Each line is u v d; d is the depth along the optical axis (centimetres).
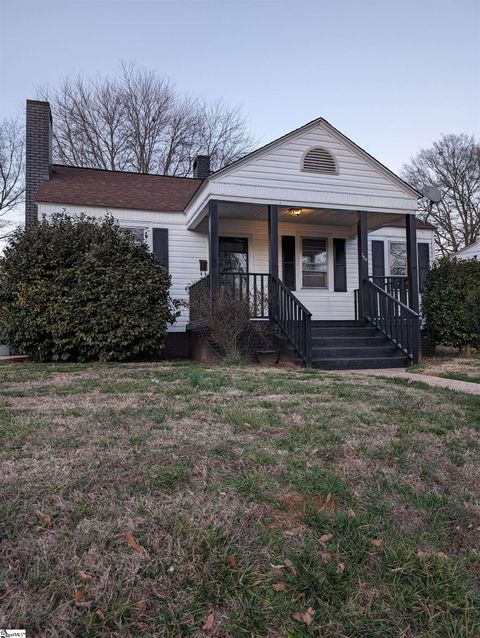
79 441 272
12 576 147
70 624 131
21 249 796
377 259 1181
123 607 137
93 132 2319
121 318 789
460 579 160
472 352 1016
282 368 687
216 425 314
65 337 792
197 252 1051
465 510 208
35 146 1065
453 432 316
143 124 2430
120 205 1007
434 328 985
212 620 137
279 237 1079
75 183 1091
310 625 137
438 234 2608
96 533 171
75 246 800
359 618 141
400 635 136
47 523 177
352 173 895
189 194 1152
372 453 268
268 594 148
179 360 903
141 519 182
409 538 182
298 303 734
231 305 745
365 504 207
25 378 539
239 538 174
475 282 959
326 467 246
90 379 529
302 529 184
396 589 154
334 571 160
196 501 200
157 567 155
